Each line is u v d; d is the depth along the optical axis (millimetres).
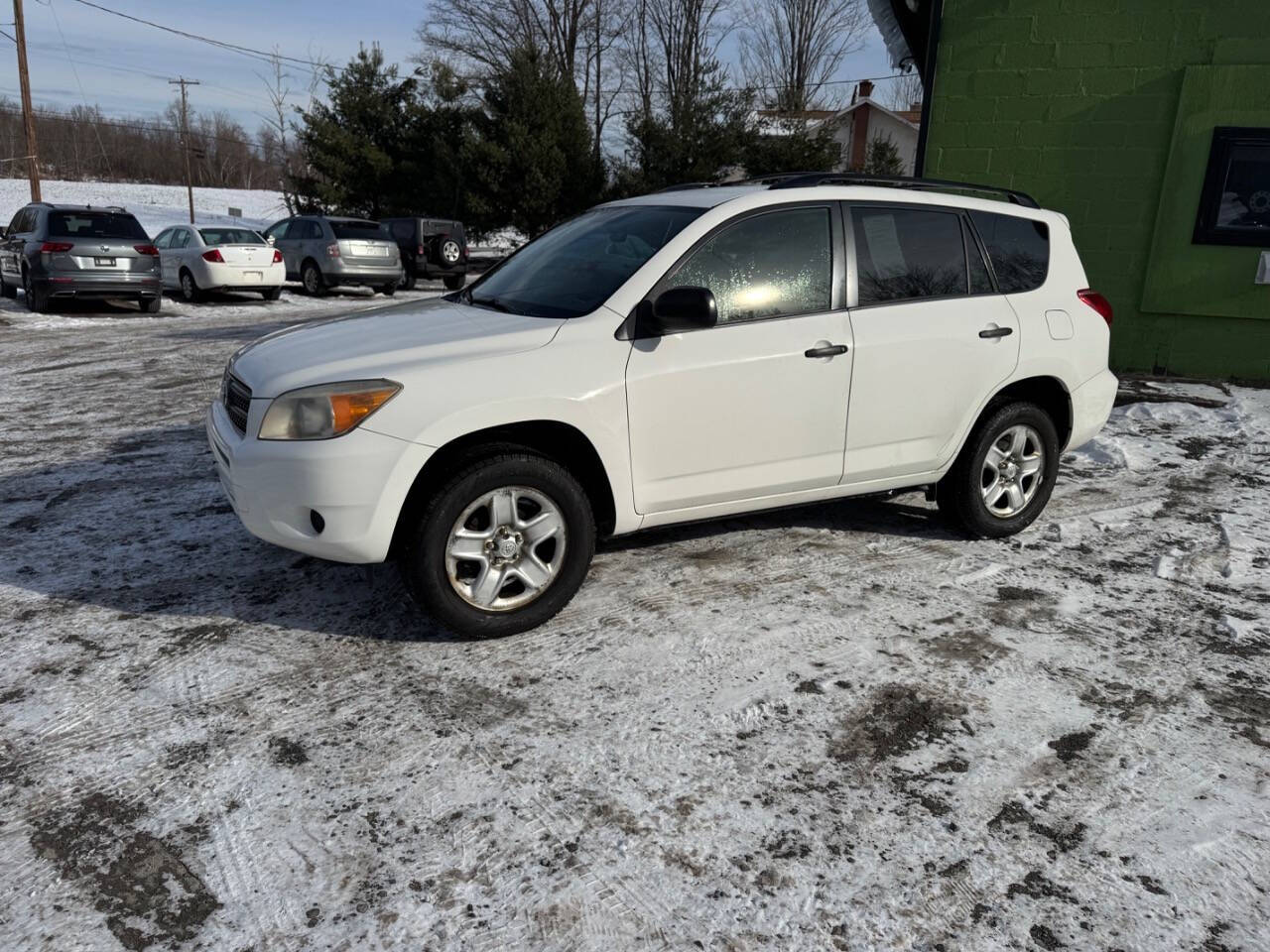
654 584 4184
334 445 3262
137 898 2305
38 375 9492
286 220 20859
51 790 2715
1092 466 6207
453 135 30141
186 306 17062
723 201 4012
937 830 2566
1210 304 8680
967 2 8828
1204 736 3035
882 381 4211
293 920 2236
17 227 15812
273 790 2715
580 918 2244
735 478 4012
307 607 3924
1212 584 4270
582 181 28188
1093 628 3809
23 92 27375
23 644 3586
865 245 4250
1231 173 8430
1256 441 6793
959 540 4801
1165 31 8336
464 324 3799
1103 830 2572
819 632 3732
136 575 4238
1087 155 8781
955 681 3355
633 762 2859
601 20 44594
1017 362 4590
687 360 3770
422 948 2152
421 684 3307
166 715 3109
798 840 2523
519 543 3574
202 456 6258
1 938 2176
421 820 2592
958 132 9125
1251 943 2184
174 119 80062
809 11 45344
